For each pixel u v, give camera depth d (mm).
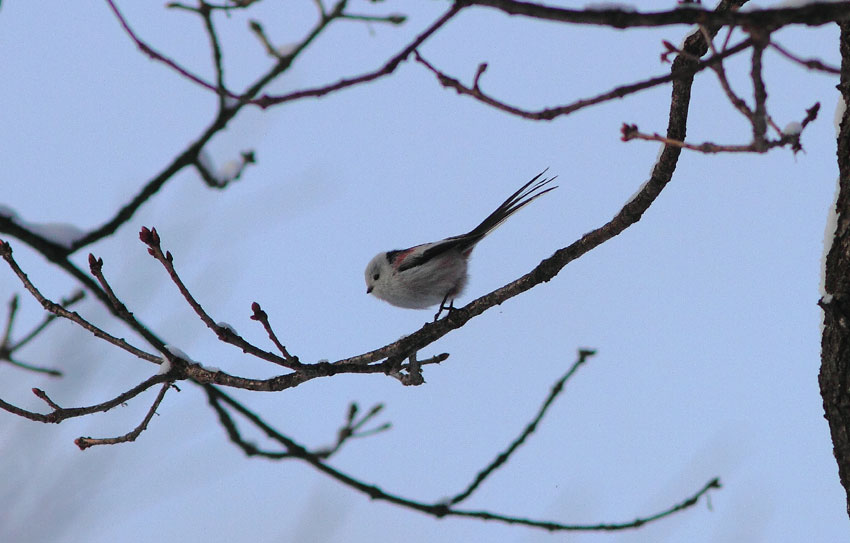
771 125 5055
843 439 7125
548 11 4957
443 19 5320
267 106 5840
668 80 5055
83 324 8234
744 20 4695
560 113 5316
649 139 5277
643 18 4848
